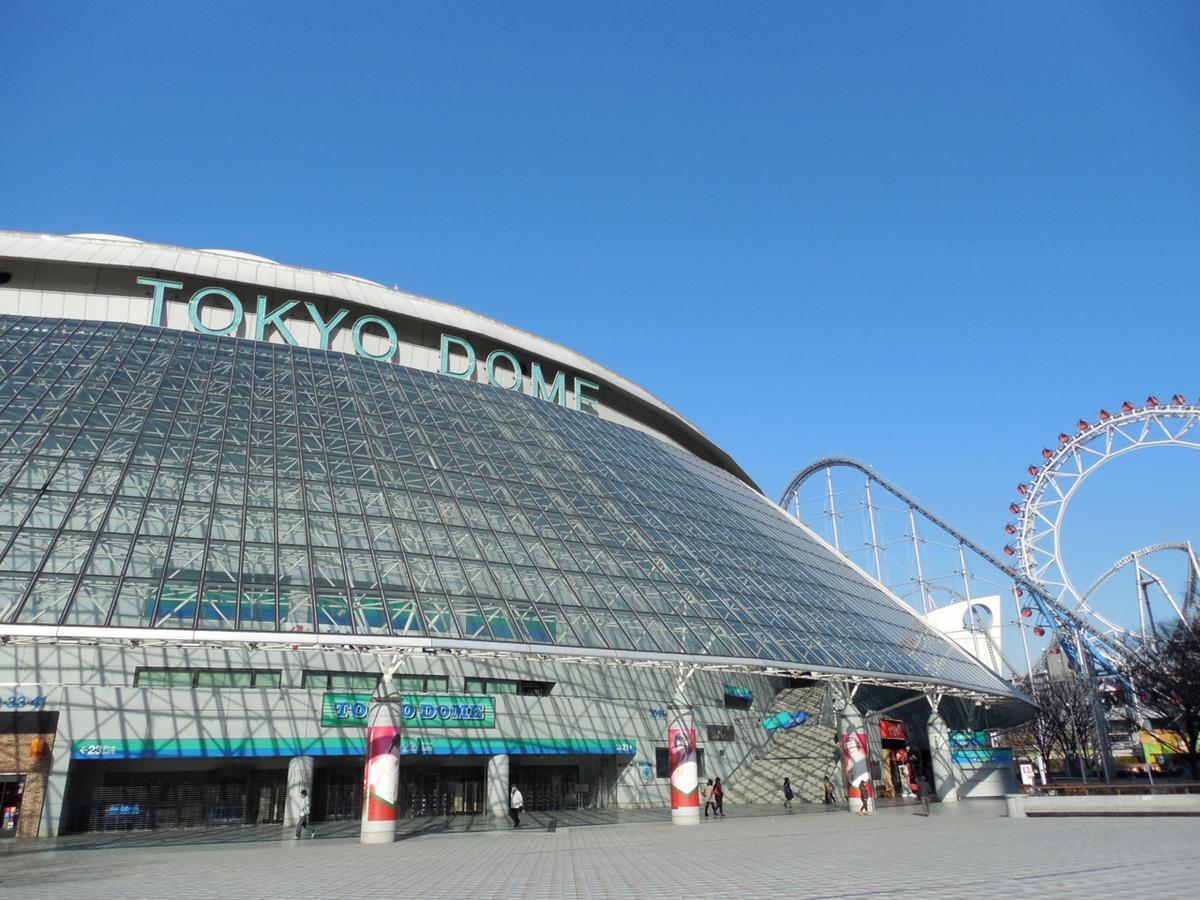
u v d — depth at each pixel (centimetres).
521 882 1894
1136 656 8850
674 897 1630
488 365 6731
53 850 2770
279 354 5678
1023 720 8062
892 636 5109
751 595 4669
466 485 4653
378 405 5338
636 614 3912
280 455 4306
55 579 2983
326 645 2994
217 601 3067
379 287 6650
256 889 1820
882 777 5484
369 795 2992
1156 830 2941
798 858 2264
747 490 7588
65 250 5697
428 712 3962
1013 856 2197
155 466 3875
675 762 3569
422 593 3484
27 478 3541
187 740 3516
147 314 5778
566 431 6191
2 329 5034
